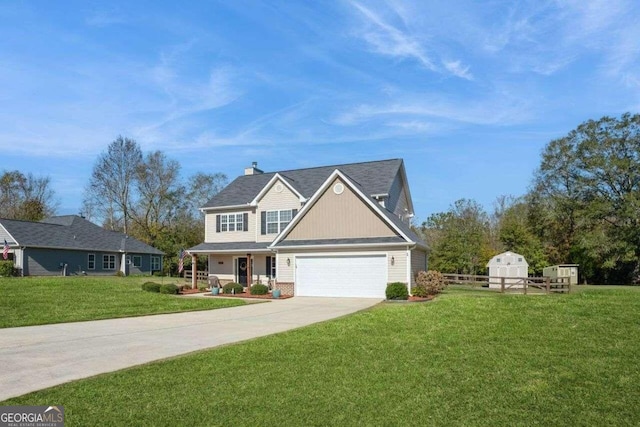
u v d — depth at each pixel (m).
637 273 44.72
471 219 48.50
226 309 19.92
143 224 57.19
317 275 25.36
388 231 24.36
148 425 6.15
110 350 10.88
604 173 46.25
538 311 14.49
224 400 7.12
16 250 37.53
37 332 13.67
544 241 52.38
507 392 7.35
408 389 7.57
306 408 6.75
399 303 20.70
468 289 30.30
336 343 11.18
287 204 30.06
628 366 8.55
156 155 58.06
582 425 6.05
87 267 43.22
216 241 32.62
